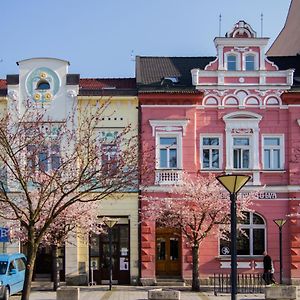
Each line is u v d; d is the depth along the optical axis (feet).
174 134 122.52
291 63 135.13
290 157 122.62
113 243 121.19
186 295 101.55
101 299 95.76
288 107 123.54
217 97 123.75
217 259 119.75
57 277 110.73
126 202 120.98
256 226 122.11
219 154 122.93
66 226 107.76
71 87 122.31
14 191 104.42
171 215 112.57
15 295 103.04
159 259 121.60
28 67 123.03
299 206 121.90
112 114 122.01
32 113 106.83
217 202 110.52
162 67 132.98
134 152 92.79
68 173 96.32
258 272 119.85
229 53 125.18
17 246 119.75
